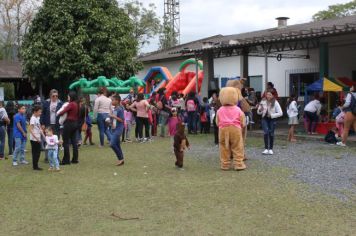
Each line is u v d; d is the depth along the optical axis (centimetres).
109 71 2839
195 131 1811
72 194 784
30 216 652
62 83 2970
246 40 1764
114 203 716
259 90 2462
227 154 997
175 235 555
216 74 2703
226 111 990
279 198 723
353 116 1301
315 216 621
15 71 3394
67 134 1110
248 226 584
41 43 2712
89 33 2769
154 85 2888
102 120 1454
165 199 735
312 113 1574
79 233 571
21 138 1130
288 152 1227
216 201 714
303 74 2212
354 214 627
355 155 1151
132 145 1491
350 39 1830
